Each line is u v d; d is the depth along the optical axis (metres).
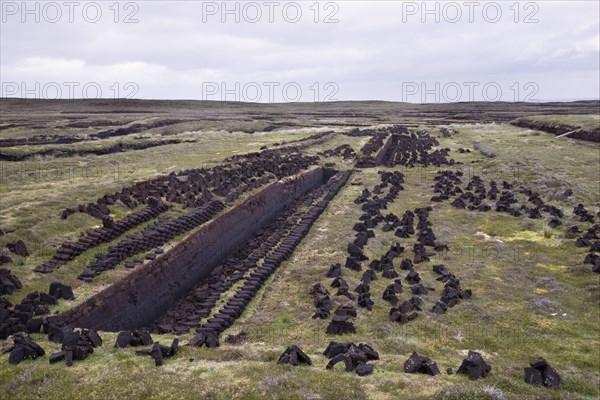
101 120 93.38
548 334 19.22
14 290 20.11
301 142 72.56
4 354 15.05
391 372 14.38
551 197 41.84
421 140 82.00
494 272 26.16
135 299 23.42
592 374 15.80
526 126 101.50
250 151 62.62
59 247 25.11
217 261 34.00
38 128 77.62
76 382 13.30
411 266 26.56
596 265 25.53
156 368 14.24
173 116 116.56
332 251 30.25
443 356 16.98
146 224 30.81
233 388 12.91
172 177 41.28
